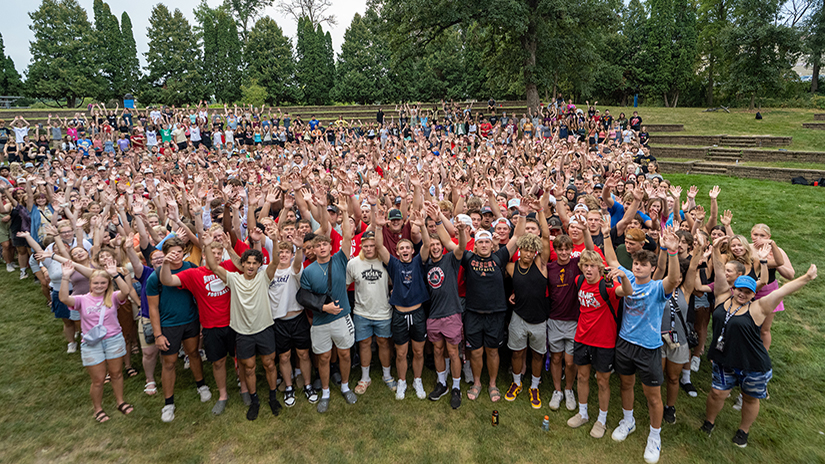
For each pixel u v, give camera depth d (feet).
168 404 15.26
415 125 80.43
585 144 40.83
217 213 21.52
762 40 99.71
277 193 19.77
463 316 16.37
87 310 14.42
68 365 18.43
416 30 88.38
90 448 13.78
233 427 14.74
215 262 14.56
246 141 69.10
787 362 17.81
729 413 15.11
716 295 14.78
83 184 29.89
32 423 14.84
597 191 25.18
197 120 71.05
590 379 17.46
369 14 104.17
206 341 15.02
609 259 15.05
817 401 15.56
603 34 118.83
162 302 14.87
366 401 16.11
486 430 14.52
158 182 30.09
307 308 14.98
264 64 135.03
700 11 135.85
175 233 15.61
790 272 15.78
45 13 122.11
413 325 15.78
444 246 16.30
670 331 14.32
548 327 15.43
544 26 83.05
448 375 17.97
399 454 13.53
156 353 16.46
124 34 131.64
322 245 15.01
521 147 46.26
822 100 104.37
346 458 13.38
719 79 134.51
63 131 68.18
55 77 124.47
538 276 15.25
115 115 76.07
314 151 49.93
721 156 61.41
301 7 158.10
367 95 137.80
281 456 13.47
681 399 15.90
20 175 31.17
